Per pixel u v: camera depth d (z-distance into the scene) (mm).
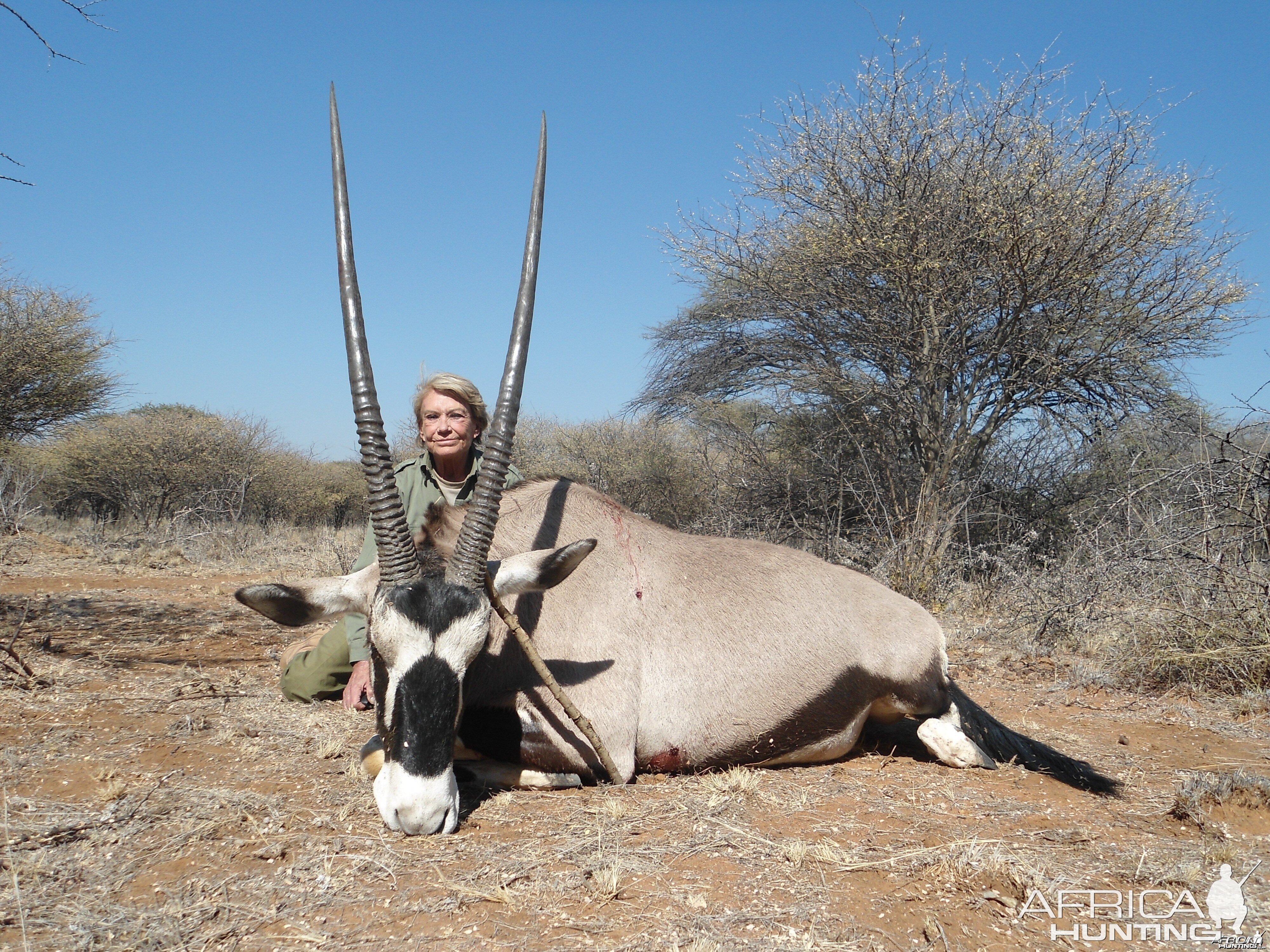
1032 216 10438
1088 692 6078
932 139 11180
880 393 11750
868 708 4398
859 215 11375
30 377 16906
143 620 8141
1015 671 6762
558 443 20109
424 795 3133
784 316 13047
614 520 4352
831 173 11727
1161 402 11578
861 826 3518
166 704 5078
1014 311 11234
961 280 11070
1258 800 3666
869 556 10578
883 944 2635
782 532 12352
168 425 22750
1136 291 11242
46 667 5738
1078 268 10469
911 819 3609
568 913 2738
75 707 4930
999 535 10789
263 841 3207
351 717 4887
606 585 4121
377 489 3334
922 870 3096
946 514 10438
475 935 2609
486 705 3812
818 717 4246
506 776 3842
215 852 3123
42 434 18156
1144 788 4078
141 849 3139
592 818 3486
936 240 11000
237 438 23516
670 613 4172
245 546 16094
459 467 4770
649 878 2979
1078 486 11547
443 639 3197
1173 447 11070
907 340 11453
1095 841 3424
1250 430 7164
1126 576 7219
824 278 12172
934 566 9453
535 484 4383
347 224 3566
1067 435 11773
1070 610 7422
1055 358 11023
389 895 2830
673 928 2662
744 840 3311
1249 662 5891
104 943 2539
